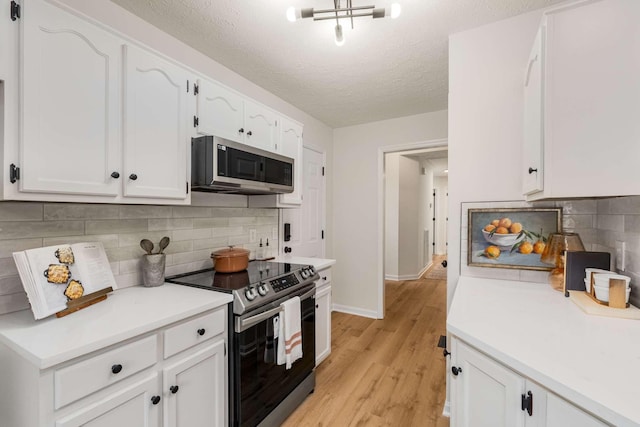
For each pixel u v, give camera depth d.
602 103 1.13
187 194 1.67
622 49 1.10
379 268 3.63
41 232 1.33
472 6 1.64
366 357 2.64
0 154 1.03
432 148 3.41
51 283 1.18
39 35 1.09
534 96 1.41
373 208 3.67
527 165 1.58
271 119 2.29
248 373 1.56
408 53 2.12
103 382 1.01
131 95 1.39
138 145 1.42
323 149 3.70
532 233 1.71
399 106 3.13
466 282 1.71
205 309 1.37
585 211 1.62
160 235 1.83
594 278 1.29
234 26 1.83
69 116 1.18
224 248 2.22
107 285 1.43
